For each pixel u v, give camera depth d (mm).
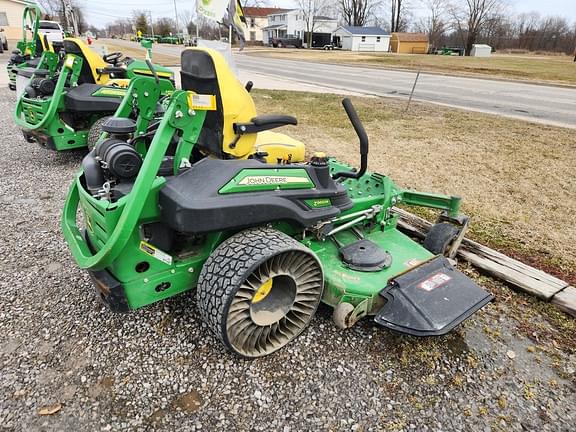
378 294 2520
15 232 3879
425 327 2295
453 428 2064
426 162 6125
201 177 2252
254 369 2355
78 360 2395
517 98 12789
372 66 24609
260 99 11336
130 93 3055
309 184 2521
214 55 2561
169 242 2422
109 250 2049
